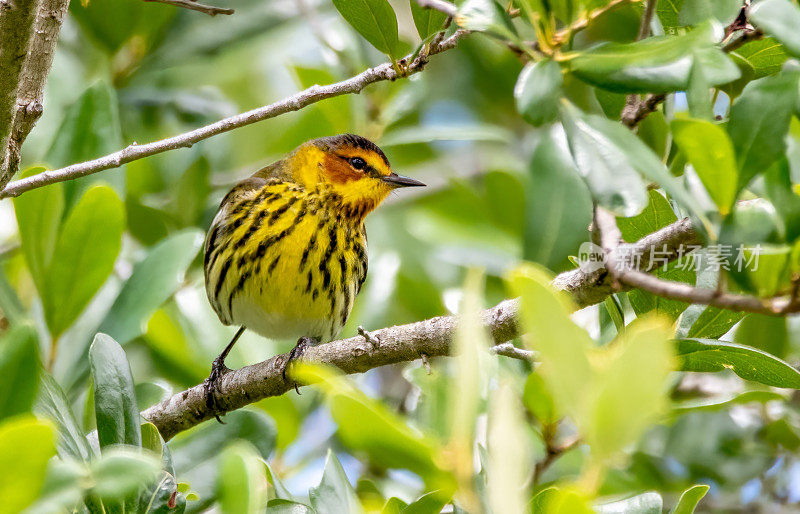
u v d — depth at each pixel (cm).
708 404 989
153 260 1064
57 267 983
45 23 789
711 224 595
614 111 938
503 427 451
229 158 1612
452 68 1744
